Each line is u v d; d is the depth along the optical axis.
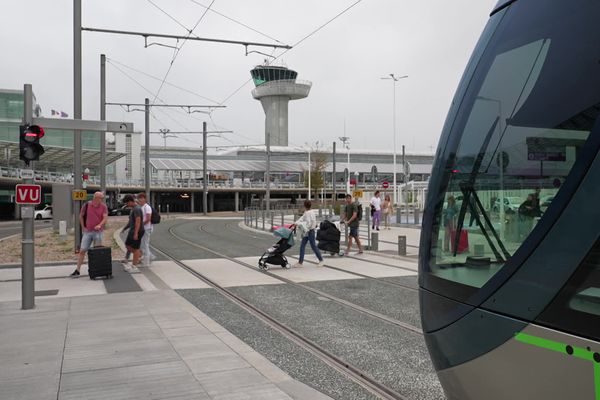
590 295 2.17
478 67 3.12
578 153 2.32
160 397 4.34
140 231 12.05
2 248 17.80
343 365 5.46
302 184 87.19
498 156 2.78
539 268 2.41
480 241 2.80
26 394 4.39
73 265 13.25
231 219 49.25
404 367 5.39
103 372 4.95
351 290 9.75
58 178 57.62
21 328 6.64
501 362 2.61
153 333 6.41
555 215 2.37
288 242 12.59
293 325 7.12
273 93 105.31
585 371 2.17
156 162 88.56
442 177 3.21
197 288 9.93
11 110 52.00
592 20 2.43
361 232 24.89
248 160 97.31
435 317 3.15
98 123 8.56
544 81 2.60
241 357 5.46
